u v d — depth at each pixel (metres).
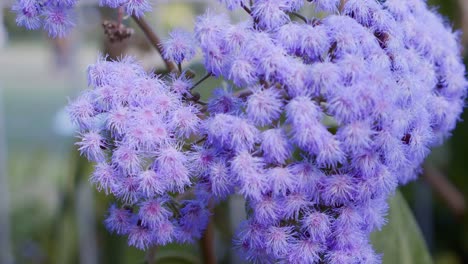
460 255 0.51
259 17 0.25
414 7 0.28
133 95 0.25
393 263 0.33
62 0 0.27
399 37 0.26
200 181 0.25
